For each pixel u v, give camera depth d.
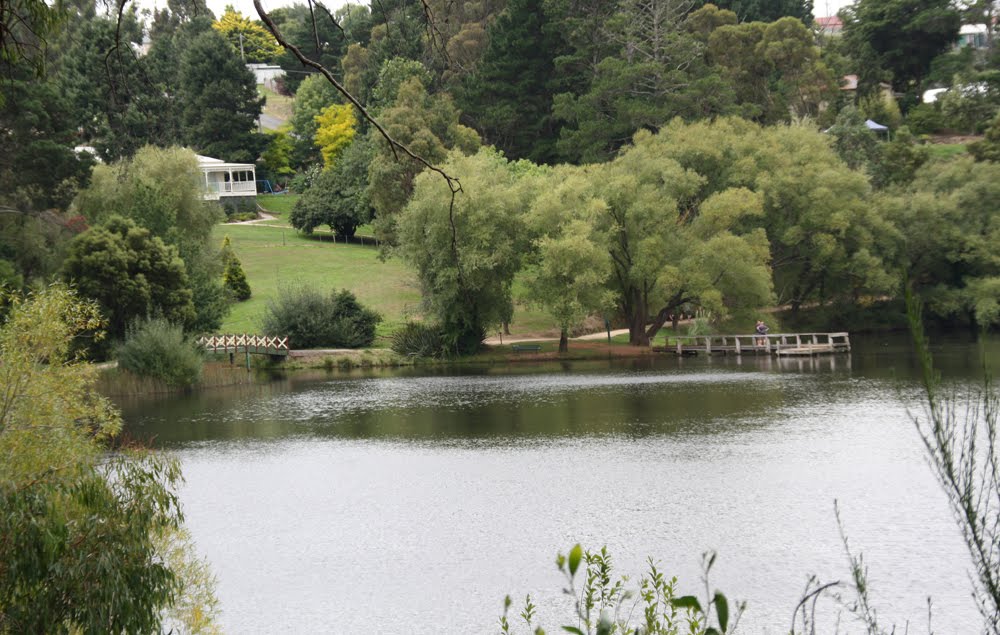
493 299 67.50
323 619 20.11
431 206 65.81
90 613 11.39
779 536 24.59
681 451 34.91
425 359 67.44
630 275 66.62
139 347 53.78
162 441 39.50
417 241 67.31
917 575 21.42
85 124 60.59
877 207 72.19
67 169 52.94
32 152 51.03
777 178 71.00
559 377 57.78
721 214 65.12
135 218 63.59
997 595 6.07
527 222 65.81
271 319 70.50
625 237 68.25
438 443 38.06
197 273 65.12
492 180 68.50
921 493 28.14
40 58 10.66
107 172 68.06
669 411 44.00
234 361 62.69
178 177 71.75
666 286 63.91
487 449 36.53
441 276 64.31
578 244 62.81
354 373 63.44
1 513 11.30
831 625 18.83
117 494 12.91
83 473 12.46
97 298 54.84
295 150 135.75
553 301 64.62
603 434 38.81
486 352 69.62
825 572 21.91
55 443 13.59
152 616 12.42
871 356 61.94
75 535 11.76
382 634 19.25
